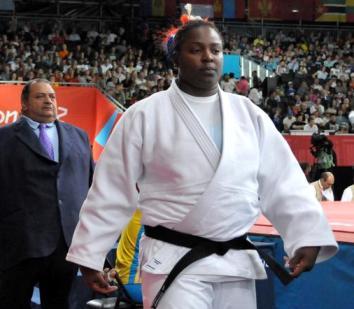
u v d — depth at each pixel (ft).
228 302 9.40
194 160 9.41
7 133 15.87
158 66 88.02
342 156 57.31
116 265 16.16
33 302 20.70
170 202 9.45
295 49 106.52
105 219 9.73
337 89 87.86
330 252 9.78
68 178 15.87
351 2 113.70
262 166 10.02
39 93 15.84
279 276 9.76
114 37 100.27
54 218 15.47
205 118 9.73
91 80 75.87
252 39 109.29
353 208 23.48
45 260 15.43
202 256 9.23
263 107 77.15
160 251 9.40
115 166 9.76
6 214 15.52
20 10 107.76
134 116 9.78
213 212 9.28
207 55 9.72
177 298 9.04
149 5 108.17
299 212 9.69
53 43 94.12
